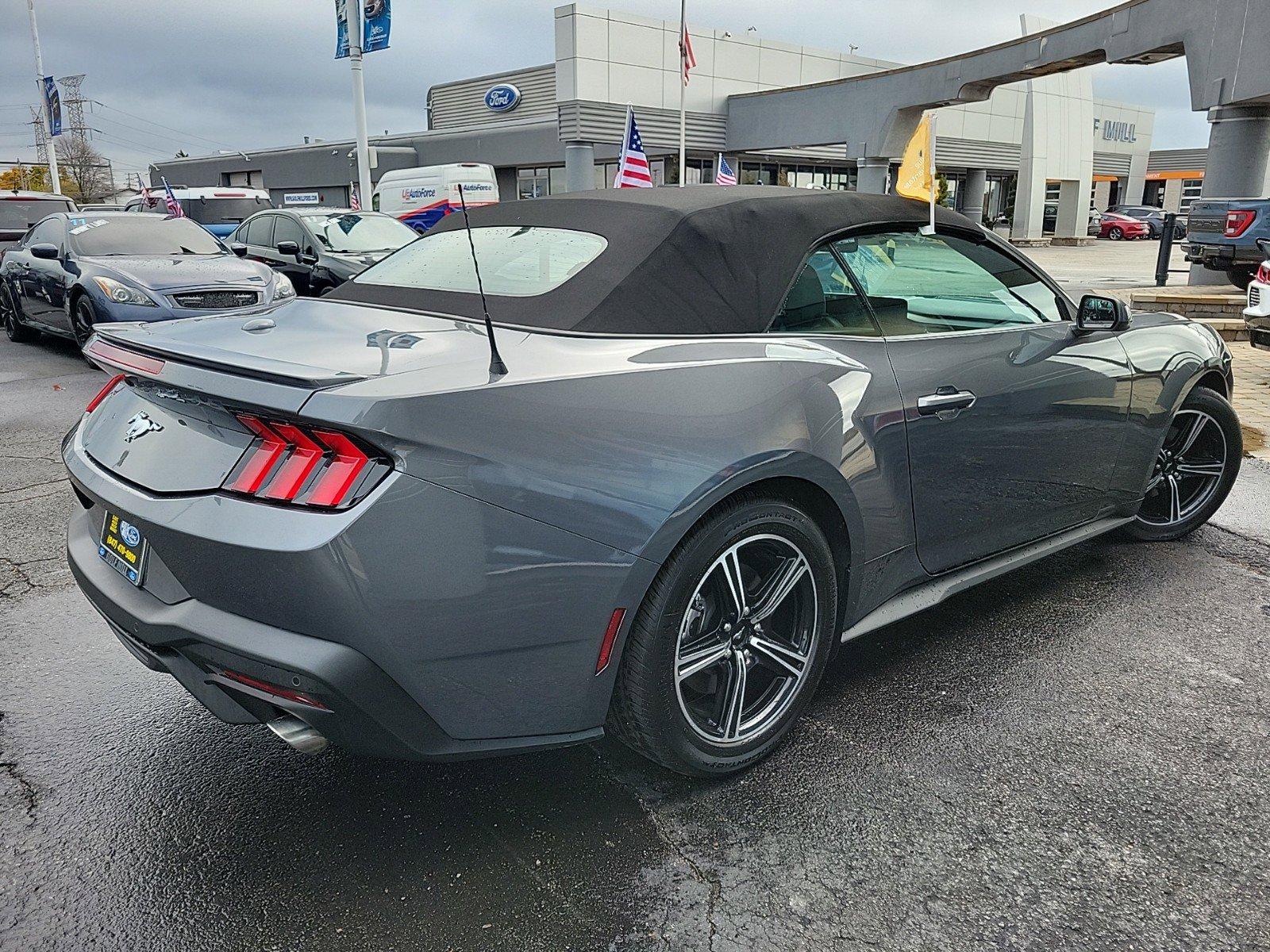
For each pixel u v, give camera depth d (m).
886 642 3.15
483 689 1.89
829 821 2.20
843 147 35.00
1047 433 3.04
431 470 1.75
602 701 2.03
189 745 2.52
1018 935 1.84
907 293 2.78
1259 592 3.56
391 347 2.09
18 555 3.94
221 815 2.22
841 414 2.37
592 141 26.11
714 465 2.06
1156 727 2.61
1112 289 13.34
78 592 3.57
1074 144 38.69
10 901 1.92
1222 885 1.98
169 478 1.96
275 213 12.25
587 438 1.93
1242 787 2.33
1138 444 3.48
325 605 1.71
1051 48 18.66
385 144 38.25
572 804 2.26
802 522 2.31
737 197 2.61
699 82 27.78
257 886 1.97
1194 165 63.84
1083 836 2.14
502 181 36.06
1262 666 2.97
